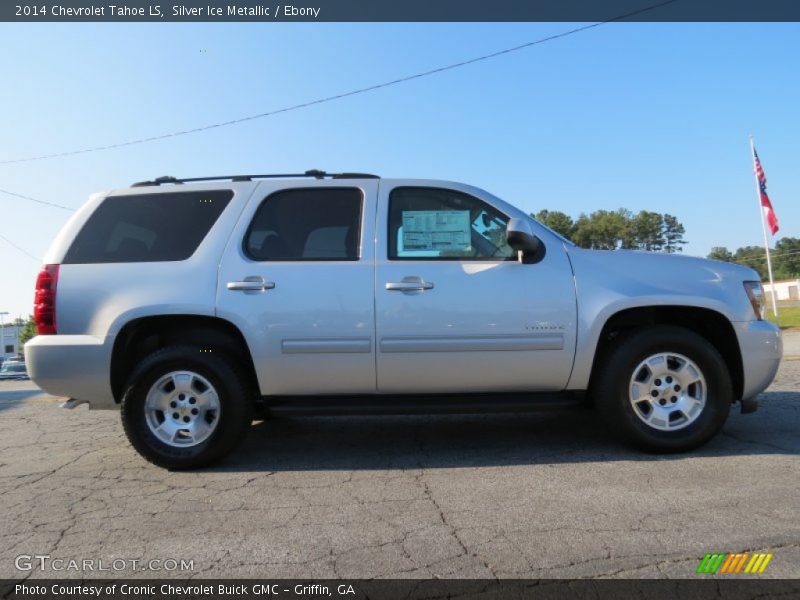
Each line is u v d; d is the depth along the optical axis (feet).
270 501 11.18
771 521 9.53
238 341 13.70
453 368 13.28
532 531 9.46
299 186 14.23
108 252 13.69
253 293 13.21
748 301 13.52
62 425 18.66
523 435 15.65
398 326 13.12
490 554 8.74
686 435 13.09
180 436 13.33
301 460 13.91
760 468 12.14
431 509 10.55
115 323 13.08
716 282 13.52
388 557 8.77
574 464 12.85
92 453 15.05
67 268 13.48
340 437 16.06
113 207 14.15
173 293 13.19
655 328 13.29
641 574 8.05
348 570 8.42
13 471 13.61
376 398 13.60
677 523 9.56
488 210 14.07
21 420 19.65
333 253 13.64
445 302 13.16
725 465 12.41
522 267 13.41
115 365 13.29
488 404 13.35
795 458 12.76
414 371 13.29
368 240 13.65
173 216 14.03
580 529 9.47
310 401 13.60
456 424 17.28
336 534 9.60
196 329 13.88
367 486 11.91
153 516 10.56
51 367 13.06
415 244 13.69
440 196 14.15
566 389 13.61
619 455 13.39
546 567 8.31
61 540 9.62
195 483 12.37
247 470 13.23
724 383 13.08
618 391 13.16
